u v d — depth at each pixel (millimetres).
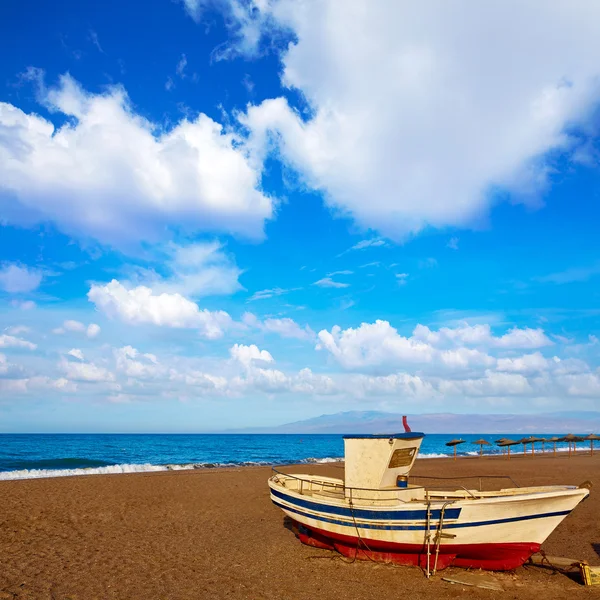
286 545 13758
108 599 9352
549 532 10336
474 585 10070
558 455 56031
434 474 32656
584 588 9984
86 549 13070
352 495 12273
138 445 86188
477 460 46469
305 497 13055
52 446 75312
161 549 13258
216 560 12258
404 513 11031
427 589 10023
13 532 14688
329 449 86188
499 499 10297
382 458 12016
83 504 19359
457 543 10773
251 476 29969
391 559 11641
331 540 12844
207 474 30938
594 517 17375
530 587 10055
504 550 10648
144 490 23219
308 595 9750
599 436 52500
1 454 57219
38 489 22438
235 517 17875
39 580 10359
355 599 9547
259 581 10609
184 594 9734
